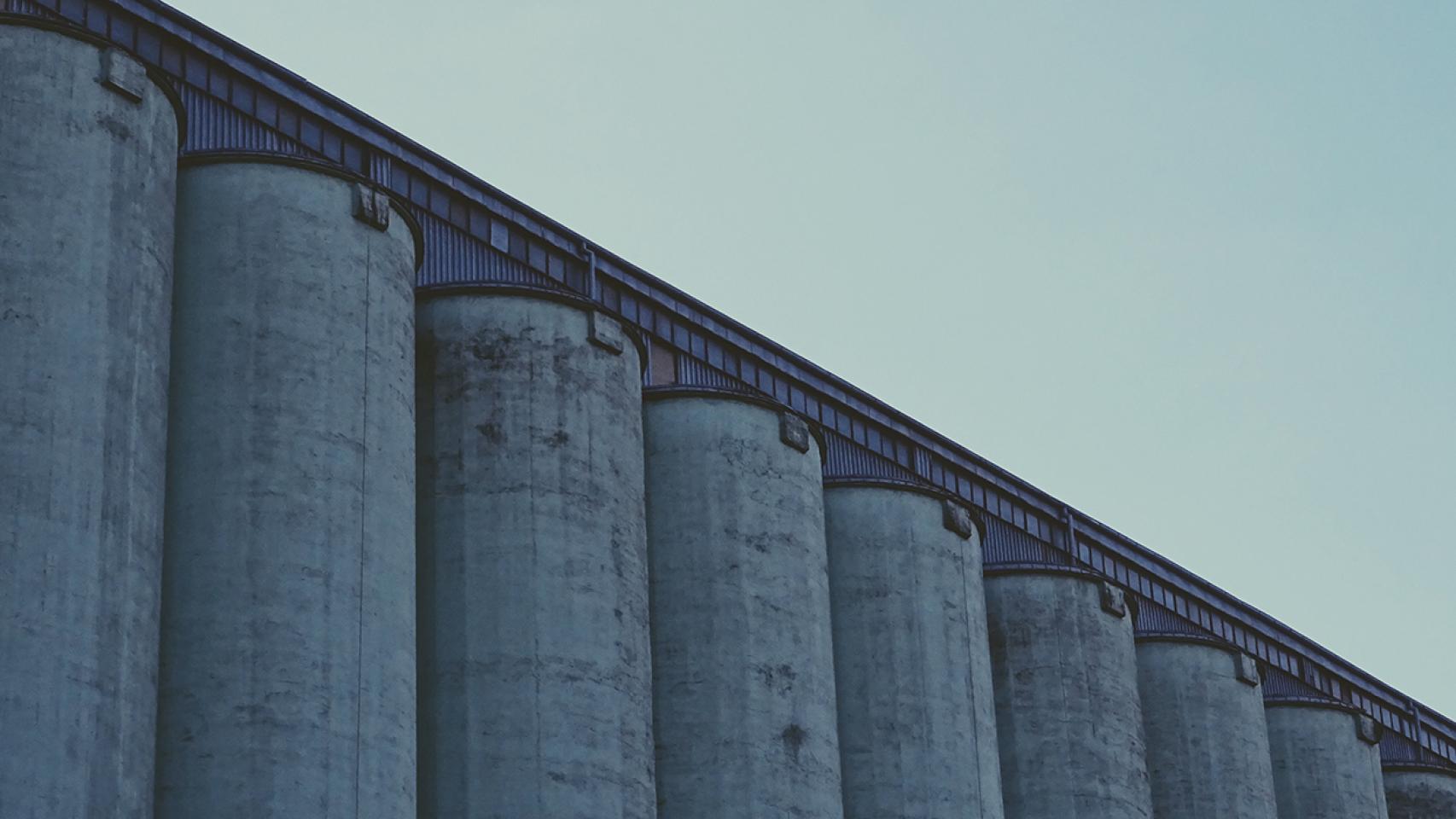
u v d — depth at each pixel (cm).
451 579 3650
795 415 4341
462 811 3506
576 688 3594
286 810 3098
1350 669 6656
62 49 3184
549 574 3650
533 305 3838
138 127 3244
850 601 4494
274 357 3341
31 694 2822
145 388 3116
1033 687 4925
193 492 3259
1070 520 5688
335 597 3247
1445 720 7038
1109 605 5103
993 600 5009
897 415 5234
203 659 3164
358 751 3195
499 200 4303
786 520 4212
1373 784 5900
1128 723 5016
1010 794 4841
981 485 5453
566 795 3522
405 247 3634
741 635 4053
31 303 3005
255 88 3906
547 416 3759
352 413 3378
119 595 2964
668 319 4675
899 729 4384
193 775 3108
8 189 3058
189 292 3394
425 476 3728
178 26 3803
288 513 3253
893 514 4575
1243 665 5491
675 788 3947
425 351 3797
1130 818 4891
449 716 3566
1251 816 5316
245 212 3434
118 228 3139
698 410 4222
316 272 3428
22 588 2864
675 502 4153
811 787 4012
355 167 4034
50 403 2966
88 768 2847
